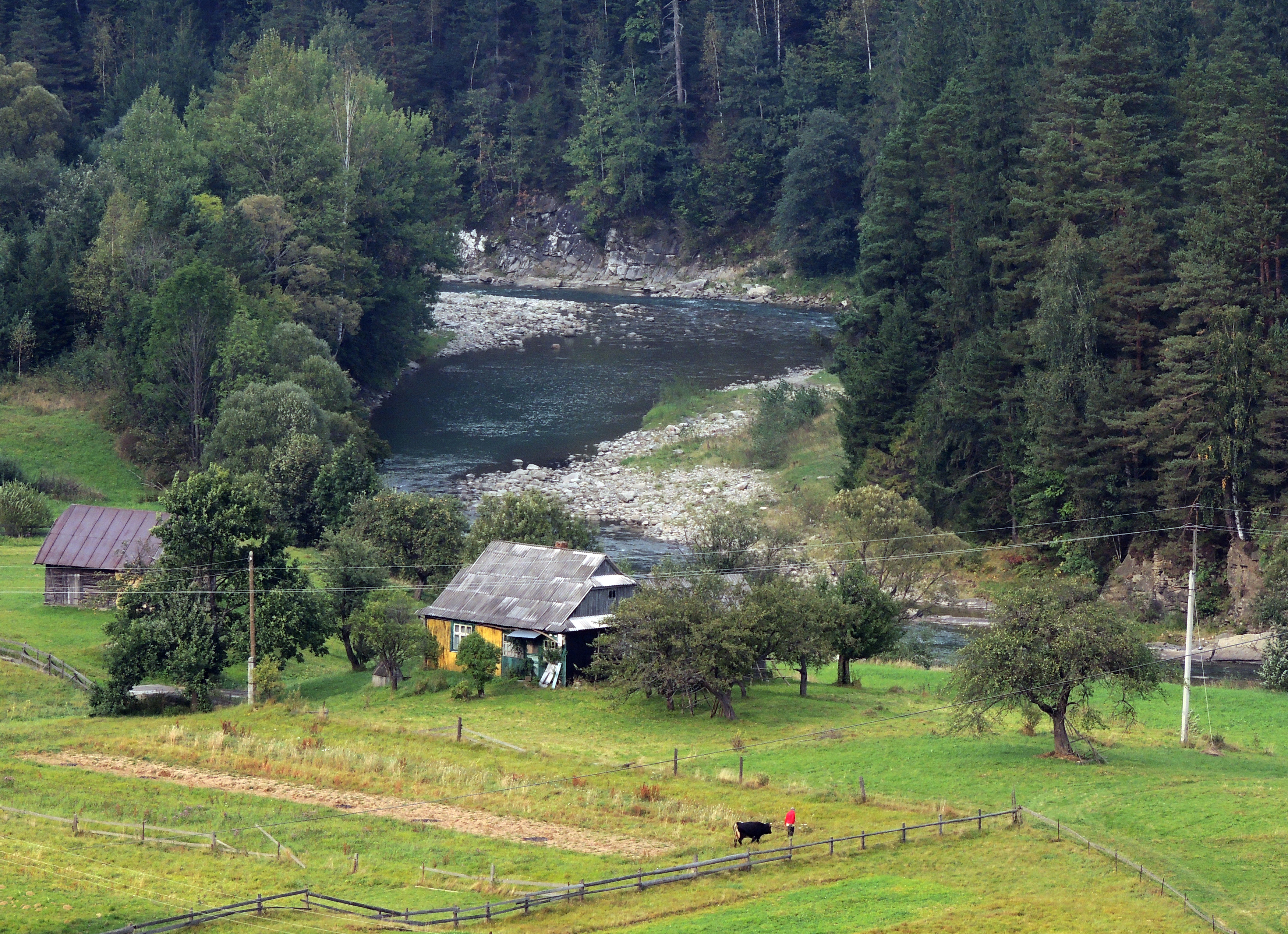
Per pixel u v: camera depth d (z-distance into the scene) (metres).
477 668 68.81
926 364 120.69
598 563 73.19
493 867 45.28
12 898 42.22
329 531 87.38
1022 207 112.50
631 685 64.38
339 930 40.69
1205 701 71.69
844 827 49.44
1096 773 54.84
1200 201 107.94
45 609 84.69
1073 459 102.00
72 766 57.44
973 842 47.91
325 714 64.81
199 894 43.25
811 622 67.62
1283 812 49.84
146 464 120.94
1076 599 59.31
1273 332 94.25
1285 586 87.19
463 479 125.75
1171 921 40.91
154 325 123.69
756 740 60.75
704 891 44.09
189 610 69.50
